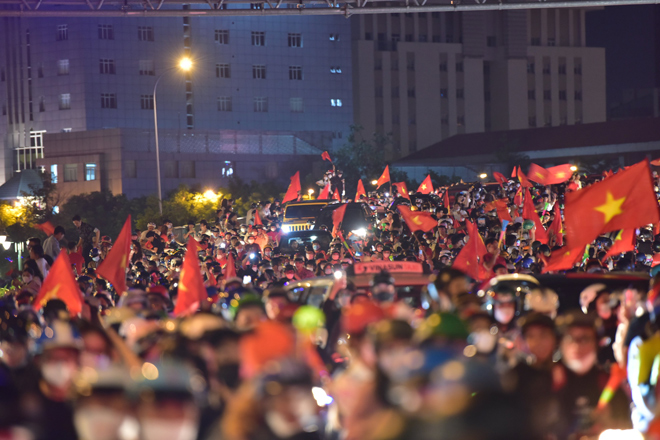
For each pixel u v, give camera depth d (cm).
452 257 2983
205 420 827
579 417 944
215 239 4728
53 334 1248
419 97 19238
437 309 1253
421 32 19500
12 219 11919
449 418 410
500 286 1247
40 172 14438
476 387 414
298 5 4131
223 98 16412
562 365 962
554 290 1520
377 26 19012
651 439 582
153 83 15775
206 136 15425
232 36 16450
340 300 1412
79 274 3122
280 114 16875
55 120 15525
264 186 13975
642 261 2677
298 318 1180
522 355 958
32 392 744
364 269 1619
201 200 11794
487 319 1003
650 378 914
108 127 15438
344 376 877
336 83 17362
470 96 19775
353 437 694
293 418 604
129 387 595
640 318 1119
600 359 1298
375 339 766
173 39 15938
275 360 644
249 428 605
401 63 19062
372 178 15288
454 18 19850
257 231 4738
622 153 15262
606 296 1347
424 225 2936
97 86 15375
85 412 592
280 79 16875
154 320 1218
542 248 2597
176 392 581
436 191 6456
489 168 15900
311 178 15100
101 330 992
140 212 12950
